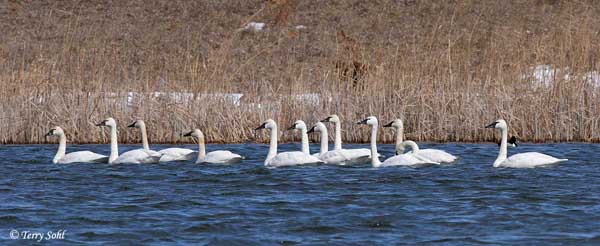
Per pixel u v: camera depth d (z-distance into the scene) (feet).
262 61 160.04
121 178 78.74
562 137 104.01
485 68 108.68
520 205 64.54
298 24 187.62
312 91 108.99
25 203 66.69
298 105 107.14
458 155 92.94
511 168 82.58
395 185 73.61
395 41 171.32
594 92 103.96
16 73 111.45
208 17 191.93
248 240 54.65
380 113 105.40
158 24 186.29
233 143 106.11
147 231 57.00
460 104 105.50
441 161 85.30
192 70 110.52
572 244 53.26
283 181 76.13
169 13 194.29
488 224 58.59
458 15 180.86
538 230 56.80
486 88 105.29
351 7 196.75
